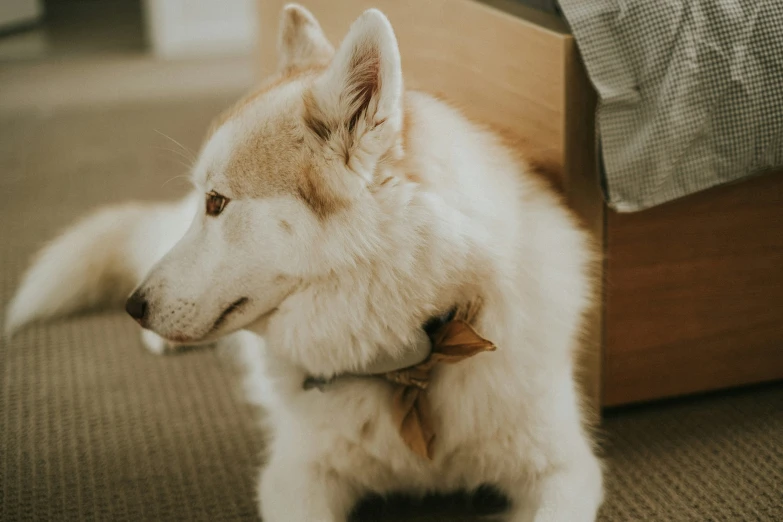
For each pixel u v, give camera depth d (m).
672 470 1.57
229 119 1.33
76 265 2.31
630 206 1.48
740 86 1.43
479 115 1.73
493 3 1.69
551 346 1.38
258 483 1.48
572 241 1.44
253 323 1.35
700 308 1.71
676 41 1.40
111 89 4.41
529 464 1.38
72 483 1.59
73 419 1.82
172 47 5.24
